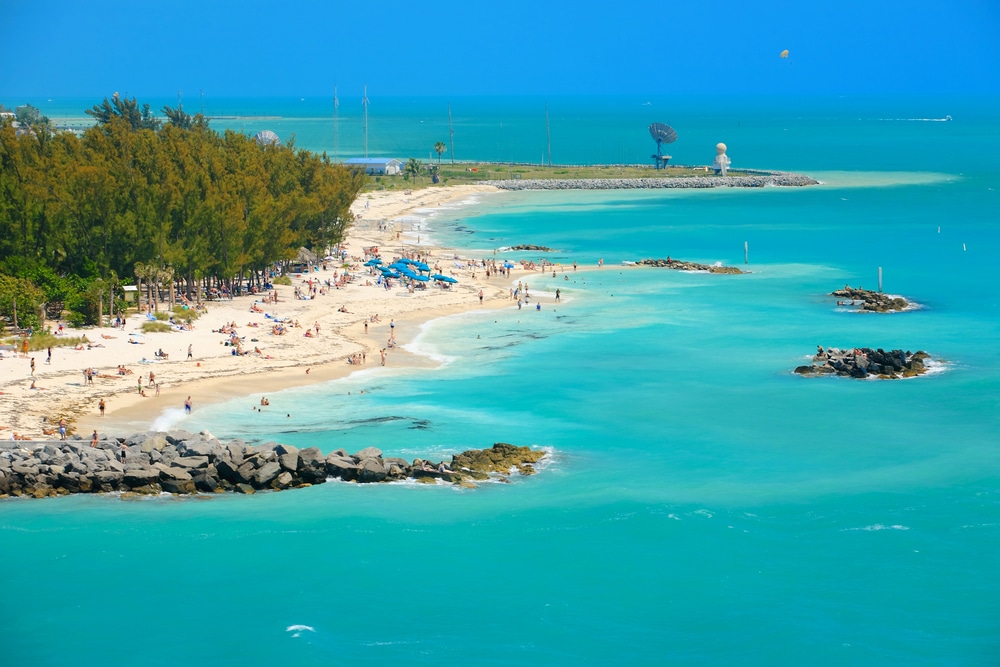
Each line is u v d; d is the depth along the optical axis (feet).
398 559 214.48
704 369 359.25
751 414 308.81
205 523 229.45
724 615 194.70
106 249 418.92
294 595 200.85
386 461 259.19
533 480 256.11
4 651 182.39
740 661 180.34
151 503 239.30
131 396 305.94
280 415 297.53
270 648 183.11
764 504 241.96
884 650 182.70
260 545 219.41
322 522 230.27
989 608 195.42
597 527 228.63
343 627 191.01
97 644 184.24
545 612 195.93
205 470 248.32
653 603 199.00
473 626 191.83
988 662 178.50
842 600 199.41
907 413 309.42
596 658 181.27
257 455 254.47
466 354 377.30
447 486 251.39
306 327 410.31
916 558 214.90
